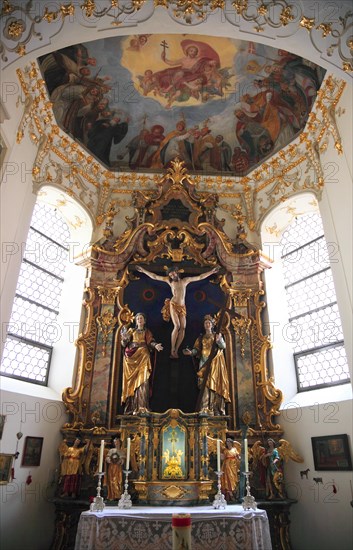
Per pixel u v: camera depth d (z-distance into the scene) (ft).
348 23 19.81
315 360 31.63
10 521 24.07
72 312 33.45
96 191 37.11
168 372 31.24
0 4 19.71
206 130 38.70
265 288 34.42
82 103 35.27
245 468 23.86
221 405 29.12
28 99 29.43
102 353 31.42
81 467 27.22
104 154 37.99
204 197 37.17
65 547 24.95
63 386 30.71
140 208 36.40
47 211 35.37
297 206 35.06
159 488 25.67
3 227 25.73
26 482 25.52
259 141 37.70
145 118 38.01
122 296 33.50
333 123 29.81
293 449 28.48
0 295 25.17
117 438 27.84
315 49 21.48
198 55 34.47
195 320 33.30
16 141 27.73
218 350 30.55
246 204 37.68
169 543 20.76
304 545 26.04
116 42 32.76
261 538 20.98
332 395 28.40
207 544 20.75
